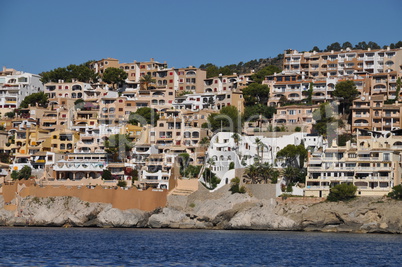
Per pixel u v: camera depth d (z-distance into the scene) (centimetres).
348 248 17950
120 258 15812
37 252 16638
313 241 19488
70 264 14762
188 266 14738
